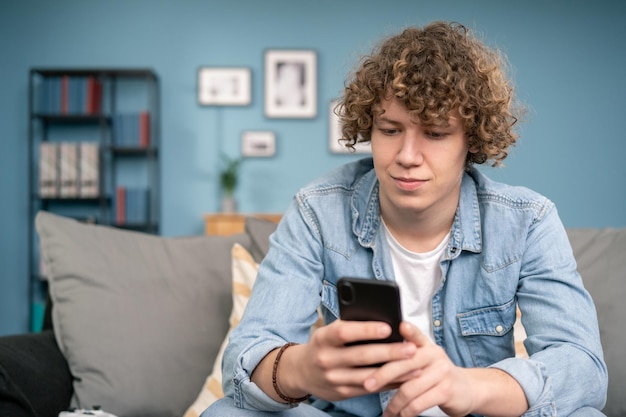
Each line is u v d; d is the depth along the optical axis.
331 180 1.20
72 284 1.53
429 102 0.92
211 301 1.58
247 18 4.68
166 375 1.47
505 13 4.67
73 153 4.38
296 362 0.83
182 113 4.68
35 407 1.28
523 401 0.88
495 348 1.13
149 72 4.45
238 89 4.66
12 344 1.40
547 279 1.06
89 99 4.39
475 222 1.12
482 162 1.12
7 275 4.66
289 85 4.67
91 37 4.67
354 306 0.75
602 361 0.99
